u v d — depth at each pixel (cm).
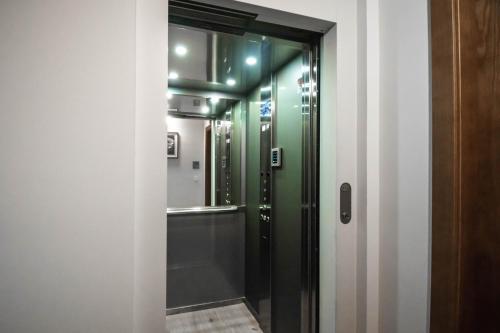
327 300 112
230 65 180
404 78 93
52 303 67
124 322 72
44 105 66
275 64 174
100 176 70
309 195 124
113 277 71
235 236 243
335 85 106
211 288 236
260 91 211
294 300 152
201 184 263
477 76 81
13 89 64
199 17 99
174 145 256
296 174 152
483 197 82
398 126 96
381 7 103
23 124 65
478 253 81
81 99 69
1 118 63
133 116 73
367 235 103
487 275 83
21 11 64
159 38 78
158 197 77
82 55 69
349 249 108
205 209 233
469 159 80
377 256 104
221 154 264
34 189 65
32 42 65
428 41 85
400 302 95
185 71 194
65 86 68
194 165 262
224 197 262
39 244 66
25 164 65
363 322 104
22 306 65
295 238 152
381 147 104
